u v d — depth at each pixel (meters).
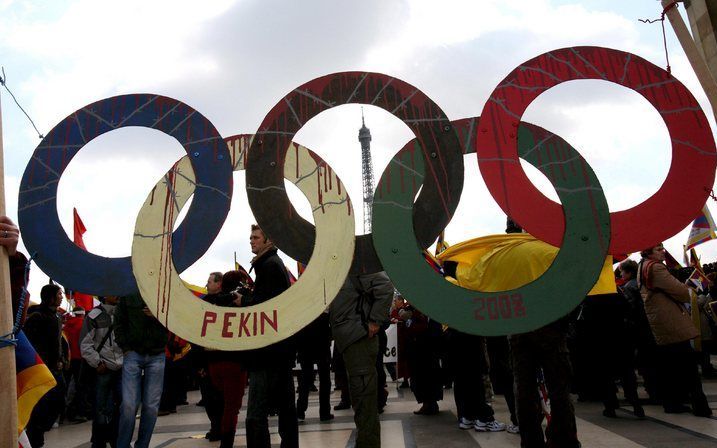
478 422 6.29
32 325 7.03
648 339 7.95
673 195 3.53
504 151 3.63
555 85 3.71
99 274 3.66
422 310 3.51
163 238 3.63
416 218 3.62
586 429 6.09
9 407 2.74
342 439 6.30
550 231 3.55
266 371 4.70
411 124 3.71
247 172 3.73
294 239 3.71
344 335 4.55
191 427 8.23
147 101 3.80
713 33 4.32
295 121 3.76
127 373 5.52
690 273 11.45
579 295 3.45
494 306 3.49
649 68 3.64
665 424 6.21
